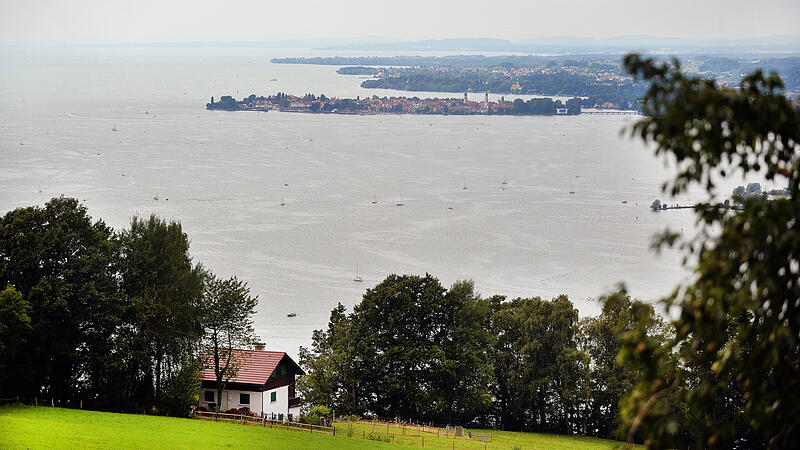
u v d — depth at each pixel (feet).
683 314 57.31
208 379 394.32
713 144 54.44
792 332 57.88
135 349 356.59
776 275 55.36
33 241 339.36
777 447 60.64
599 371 460.55
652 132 55.21
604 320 454.81
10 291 316.40
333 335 451.94
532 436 437.58
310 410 412.98
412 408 442.50
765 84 56.70
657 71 55.67
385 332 448.65
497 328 490.08
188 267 373.20
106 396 355.56
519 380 466.70
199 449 270.46
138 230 370.53
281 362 409.08
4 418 295.89
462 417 463.01
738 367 60.08
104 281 348.18
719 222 57.82
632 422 59.21
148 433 290.15
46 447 251.39
